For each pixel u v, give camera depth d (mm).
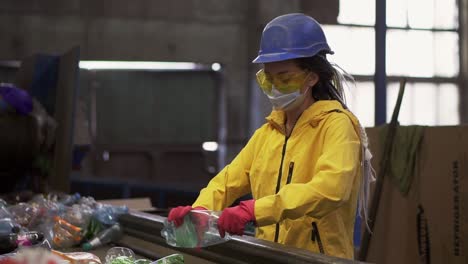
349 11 9008
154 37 8508
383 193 3561
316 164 1375
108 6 8328
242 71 8781
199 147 8812
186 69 8742
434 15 9344
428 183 3254
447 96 9422
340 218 1495
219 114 8859
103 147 8344
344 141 1367
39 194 2545
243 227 1263
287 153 1508
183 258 1463
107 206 2014
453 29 9414
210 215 1343
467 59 9406
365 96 9031
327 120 1439
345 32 8984
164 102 8680
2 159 2789
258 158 1593
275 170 1534
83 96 8250
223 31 8719
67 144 2811
